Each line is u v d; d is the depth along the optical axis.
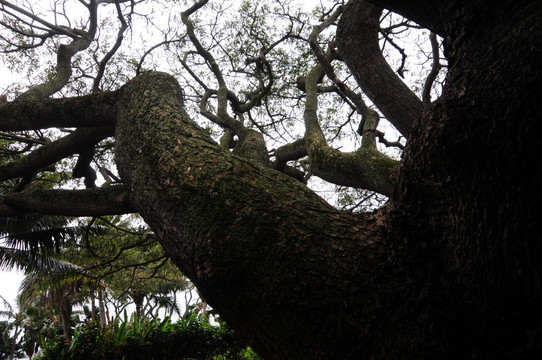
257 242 1.57
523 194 1.20
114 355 8.65
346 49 3.67
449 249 1.37
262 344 1.61
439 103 1.42
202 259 1.67
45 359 8.73
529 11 1.25
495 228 1.25
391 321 1.35
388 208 1.59
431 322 1.31
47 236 10.03
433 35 5.17
